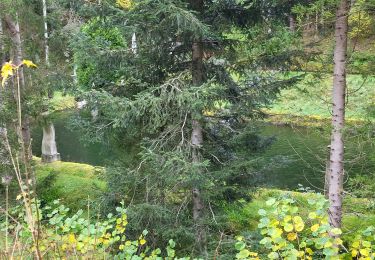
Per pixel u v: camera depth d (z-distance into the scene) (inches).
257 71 291.7
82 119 296.0
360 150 258.5
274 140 319.9
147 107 261.7
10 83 354.3
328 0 230.2
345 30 249.3
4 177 337.1
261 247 244.5
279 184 574.2
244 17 281.0
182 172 254.7
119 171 289.6
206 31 237.1
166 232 264.1
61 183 502.0
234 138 288.8
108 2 262.1
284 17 276.7
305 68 287.3
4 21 405.4
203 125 298.8
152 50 284.4
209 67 294.2
